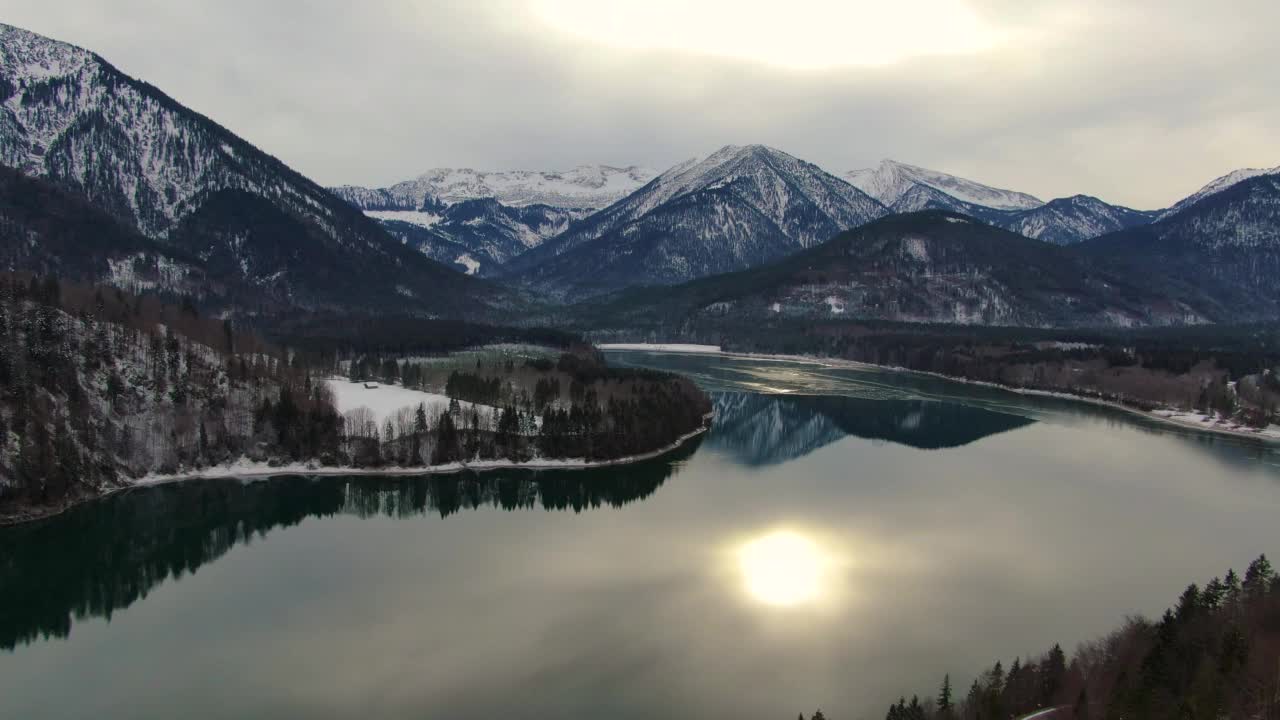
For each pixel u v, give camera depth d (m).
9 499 154.75
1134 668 92.50
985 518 167.25
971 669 104.88
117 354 192.00
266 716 95.81
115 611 123.50
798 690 100.25
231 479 183.88
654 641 113.62
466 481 192.12
